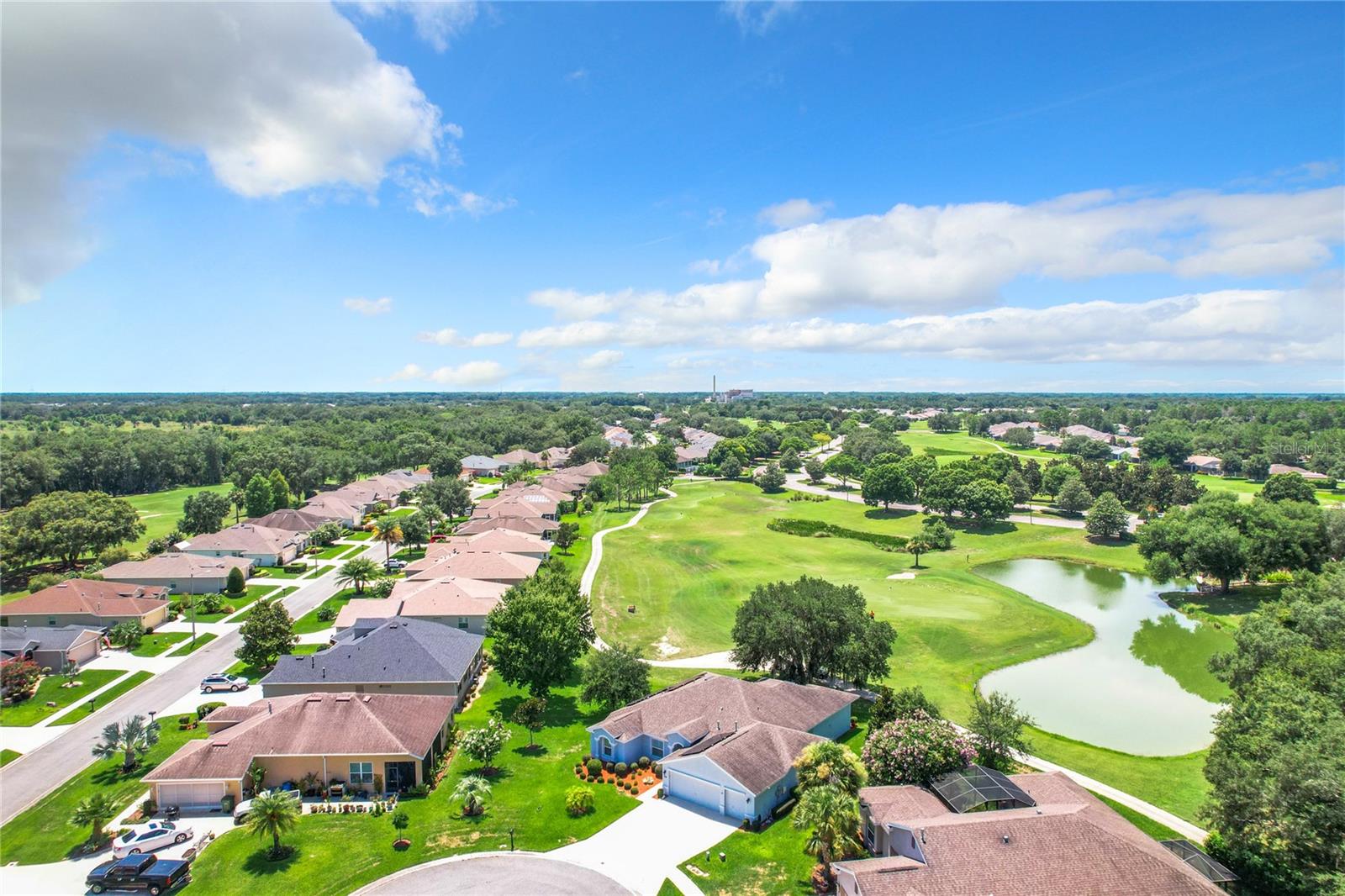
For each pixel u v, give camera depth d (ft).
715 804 154.92
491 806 155.53
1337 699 150.00
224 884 129.49
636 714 183.62
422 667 209.46
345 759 162.30
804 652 214.07
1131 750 184.75
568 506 527.40
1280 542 317.01
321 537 403.75
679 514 520.42
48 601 269.64
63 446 551.59
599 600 315.99
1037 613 293.64
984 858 116.78
